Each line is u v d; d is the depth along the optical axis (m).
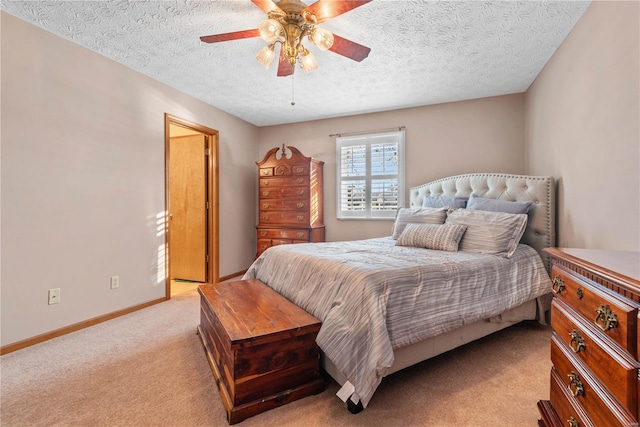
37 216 2.32
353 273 1.70
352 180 4.57
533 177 2.95
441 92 3.66
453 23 2.30
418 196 4.04
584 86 2.15
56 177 2.44
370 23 2.30
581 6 2.09
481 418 1.46
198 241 4.36
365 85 3.46
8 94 2.16
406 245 2.82
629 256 1.10
